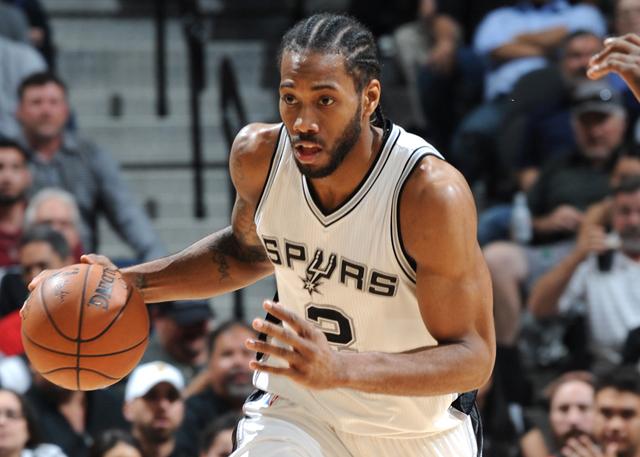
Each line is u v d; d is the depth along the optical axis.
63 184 16.17
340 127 6.60
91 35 21.80
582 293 14.45
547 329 14.57
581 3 19.95
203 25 20.19
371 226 6.94
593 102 15.62
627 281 14.24
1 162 14.99
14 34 18.64
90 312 7.17
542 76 17.33
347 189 6.95
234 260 7.95
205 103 20.81
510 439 13.06
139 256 16.30
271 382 7.66
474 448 7.70
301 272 7.25
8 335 13.05
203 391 13.24
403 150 6.92
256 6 22.09
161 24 19.97
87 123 20.17
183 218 19.30
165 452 12.36
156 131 20.17
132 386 12.35
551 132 17.11
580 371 14.27
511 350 13.96
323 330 7.34
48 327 7.16
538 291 14.56
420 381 6.34
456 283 6.73
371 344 7.28
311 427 7.43
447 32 19.42
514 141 17.31
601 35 19.20
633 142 15.62
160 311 14.73
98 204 16.41
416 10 20.91
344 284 7.11
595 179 15.57
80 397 12.57
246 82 21.31
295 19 21.02
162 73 20.03
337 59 6.53
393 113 19.73
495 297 14.41
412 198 6.82
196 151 18.30
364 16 20.94
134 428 12.38
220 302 18.19
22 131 16.45
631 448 11.72
